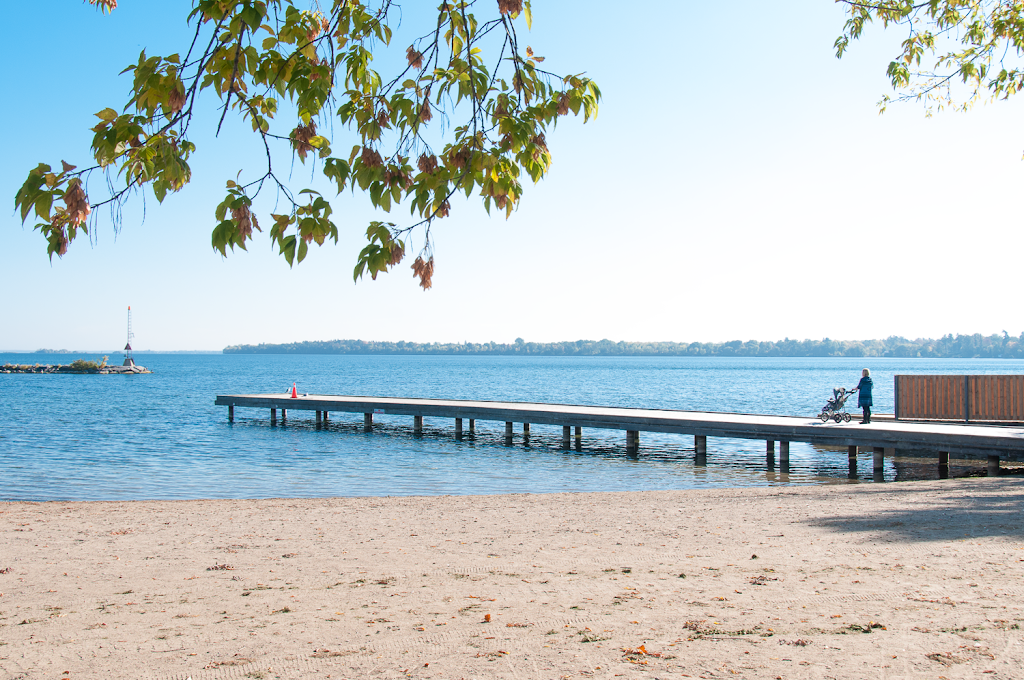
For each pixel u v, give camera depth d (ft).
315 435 95.71
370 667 13.26
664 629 14.92
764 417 73.72
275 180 9.60
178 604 19.08
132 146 9.16
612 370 517.55
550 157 11.35
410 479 59.88
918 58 41.63
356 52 11.48
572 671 12.50
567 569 22.11
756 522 30.71
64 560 25.82
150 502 41.78
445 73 11.50
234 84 10.30
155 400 176.65
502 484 57.36
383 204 10.54
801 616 15.44
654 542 26.76
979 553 21.76
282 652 14.48
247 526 33.04
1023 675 11.45
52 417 124.77
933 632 13.87
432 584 20.56
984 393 66.18
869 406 65.51
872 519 29.76
